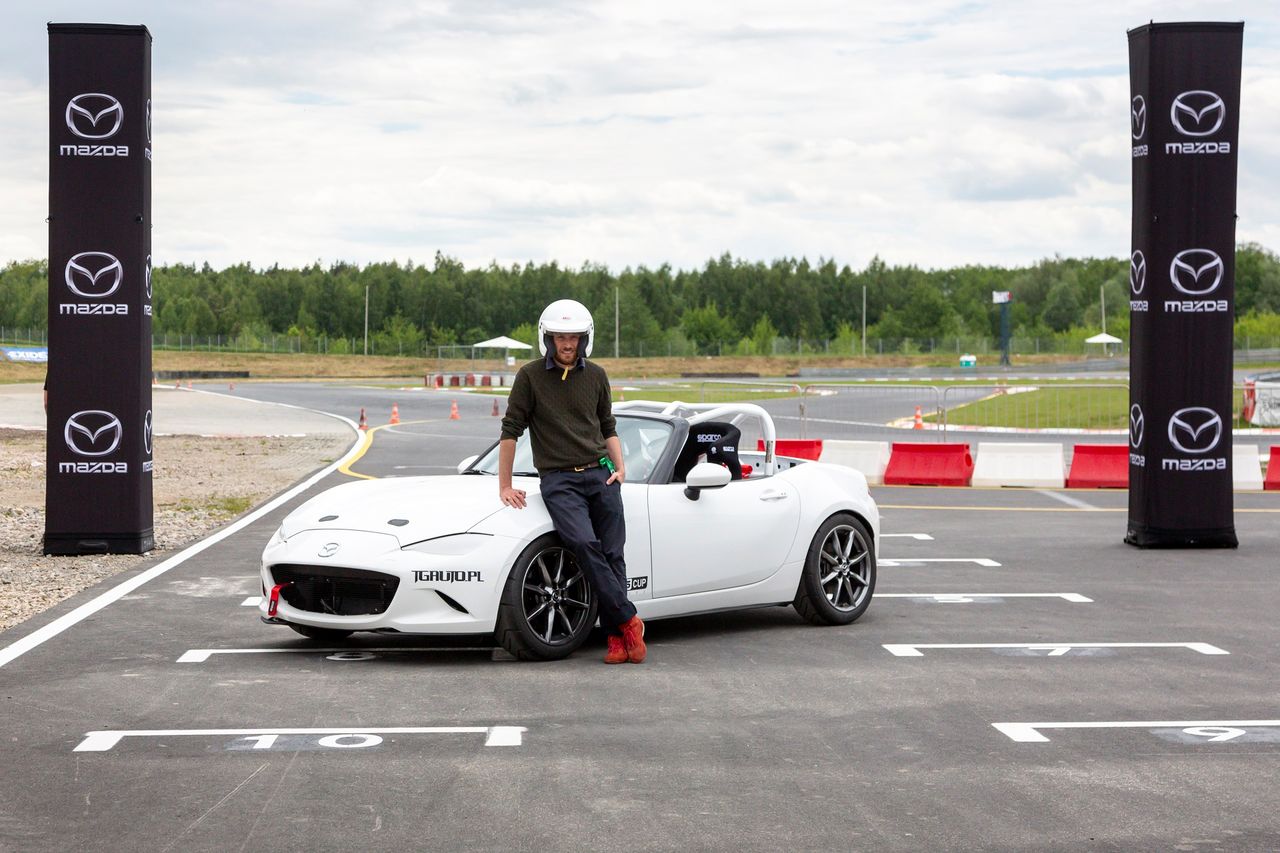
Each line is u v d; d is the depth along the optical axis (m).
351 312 171.00
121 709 5.98
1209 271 11.78
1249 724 5.78
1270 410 32.97
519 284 170.50
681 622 8.34
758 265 182.62
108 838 4.29
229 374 88.00
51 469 11.09
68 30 10.99
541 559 7.05
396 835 4.31
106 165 11.06
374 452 23.58
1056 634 7.92
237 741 5.45
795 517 8.10
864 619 8.45
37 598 9.09
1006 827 4.40
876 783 4.89
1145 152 11.88
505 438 7.02
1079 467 18.39
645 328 143.75
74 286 11.08
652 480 7.64
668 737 5.52
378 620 6.76
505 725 5.71
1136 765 5.14
